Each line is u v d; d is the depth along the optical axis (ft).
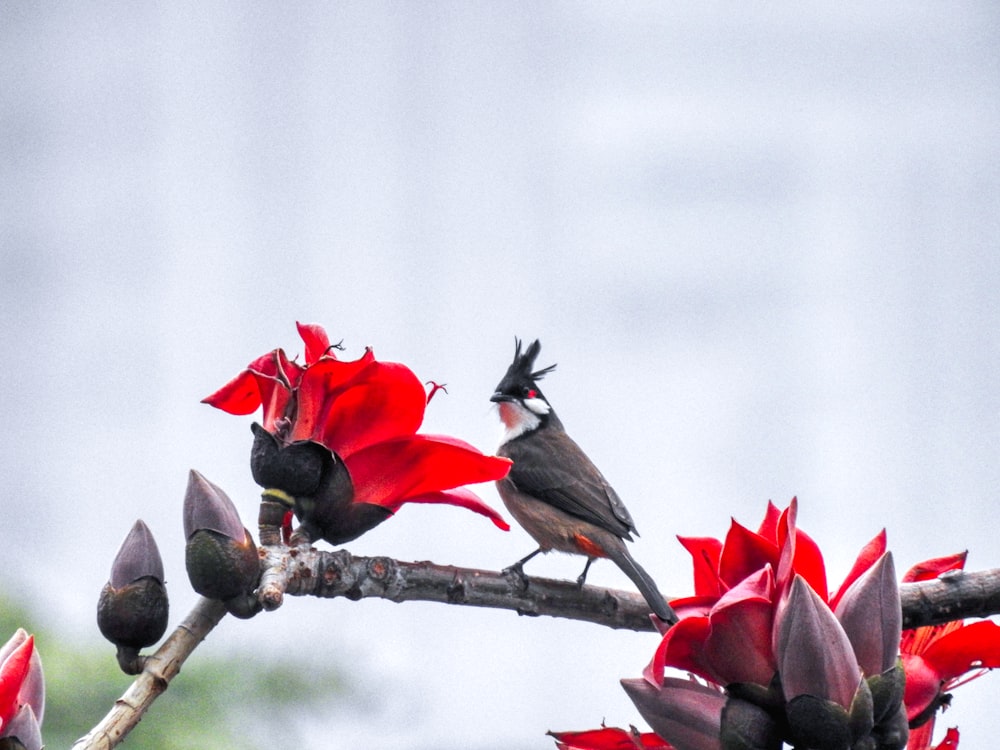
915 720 27.43
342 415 27.76
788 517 27.30
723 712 27.25
